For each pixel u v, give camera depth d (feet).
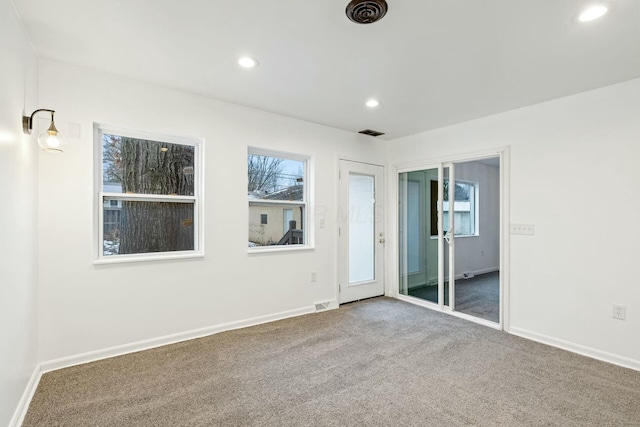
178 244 10.06
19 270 6.15
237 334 10.37
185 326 9.87
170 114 9.59
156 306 9.37
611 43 6.79
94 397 6.79
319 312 12.84
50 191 7.86
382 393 7.07
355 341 9.91
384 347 9.49
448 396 6.96
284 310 12.08
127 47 7.22
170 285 9.62
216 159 10.46
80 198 8.23
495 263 21.71
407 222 14.92
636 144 8.36
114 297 8.72
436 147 13.42
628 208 8.46
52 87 7.90
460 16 5.95
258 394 6.99
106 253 8.91
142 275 9.15
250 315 11.23
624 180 8.54
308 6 5.71
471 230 20.45
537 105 10.27
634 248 8.36
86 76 8.34
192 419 6.12
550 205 9.91
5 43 5.34
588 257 9.12
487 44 6.93
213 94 9.98
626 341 8.43
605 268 8.82
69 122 8.10
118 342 8.77
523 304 10.46
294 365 8.32
